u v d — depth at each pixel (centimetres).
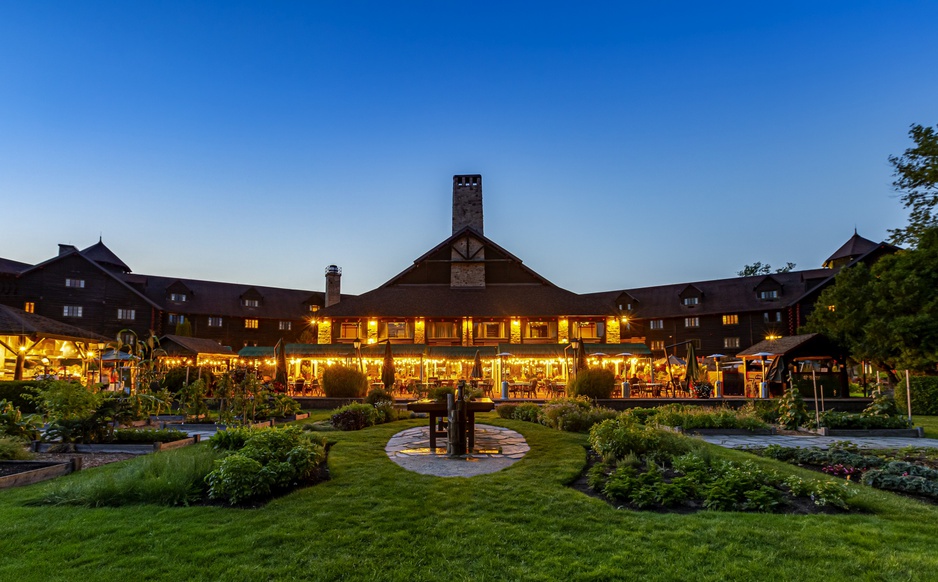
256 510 816
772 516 791
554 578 594
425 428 1777
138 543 680
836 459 1198
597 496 918
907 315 3058
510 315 4553
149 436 1469
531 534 718
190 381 2961
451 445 1277
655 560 636
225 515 789
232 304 6631
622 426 1260
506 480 993
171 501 854
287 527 738
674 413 1969
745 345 5934
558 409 1811
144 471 935
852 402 2800
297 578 593
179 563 626
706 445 1234
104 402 1502
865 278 3716
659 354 5728
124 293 5706
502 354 3878
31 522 753
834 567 620
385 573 605
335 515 787
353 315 4600
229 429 1264
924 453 1366
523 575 601
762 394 3094
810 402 2772
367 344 4350
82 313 5472
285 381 3067
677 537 707
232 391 2066
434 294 4953
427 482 979
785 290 5872
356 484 963
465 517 786
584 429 1684
